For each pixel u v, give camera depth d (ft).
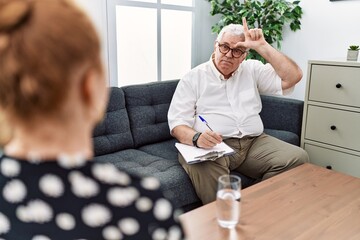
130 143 7.00
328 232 3.40
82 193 1.42
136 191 1.51
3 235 1.56
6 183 1.47
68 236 1.46
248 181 6.48
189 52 9.78
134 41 8.43
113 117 6.77
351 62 6.48
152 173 5.57
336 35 8.25
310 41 8.80
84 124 1.50
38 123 1.39
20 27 1.30
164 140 7.63
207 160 5.48
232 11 9.25
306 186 4.47
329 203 4.00
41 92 1.32
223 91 6.63
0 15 1.30
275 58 6.34
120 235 1.46
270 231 3.42
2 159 1.48
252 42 6.31
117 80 8.27
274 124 8.03
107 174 1.48
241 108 6.59
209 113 6.57
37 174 1.43
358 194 4.24
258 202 4.02
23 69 1.30
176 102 6.57
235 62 6.39
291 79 6.46
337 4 8.08
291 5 8.83
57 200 1.44
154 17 8.64
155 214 1.53
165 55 9.22
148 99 7.37
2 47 1.30
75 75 1.38
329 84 6.89
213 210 3.85
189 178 5.62
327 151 7.21
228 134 6.43
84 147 1.52
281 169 5.98
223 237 3.33
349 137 6.82
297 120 7.63
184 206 5.59
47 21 1.30
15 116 1.38
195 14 9.50
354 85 6.53
